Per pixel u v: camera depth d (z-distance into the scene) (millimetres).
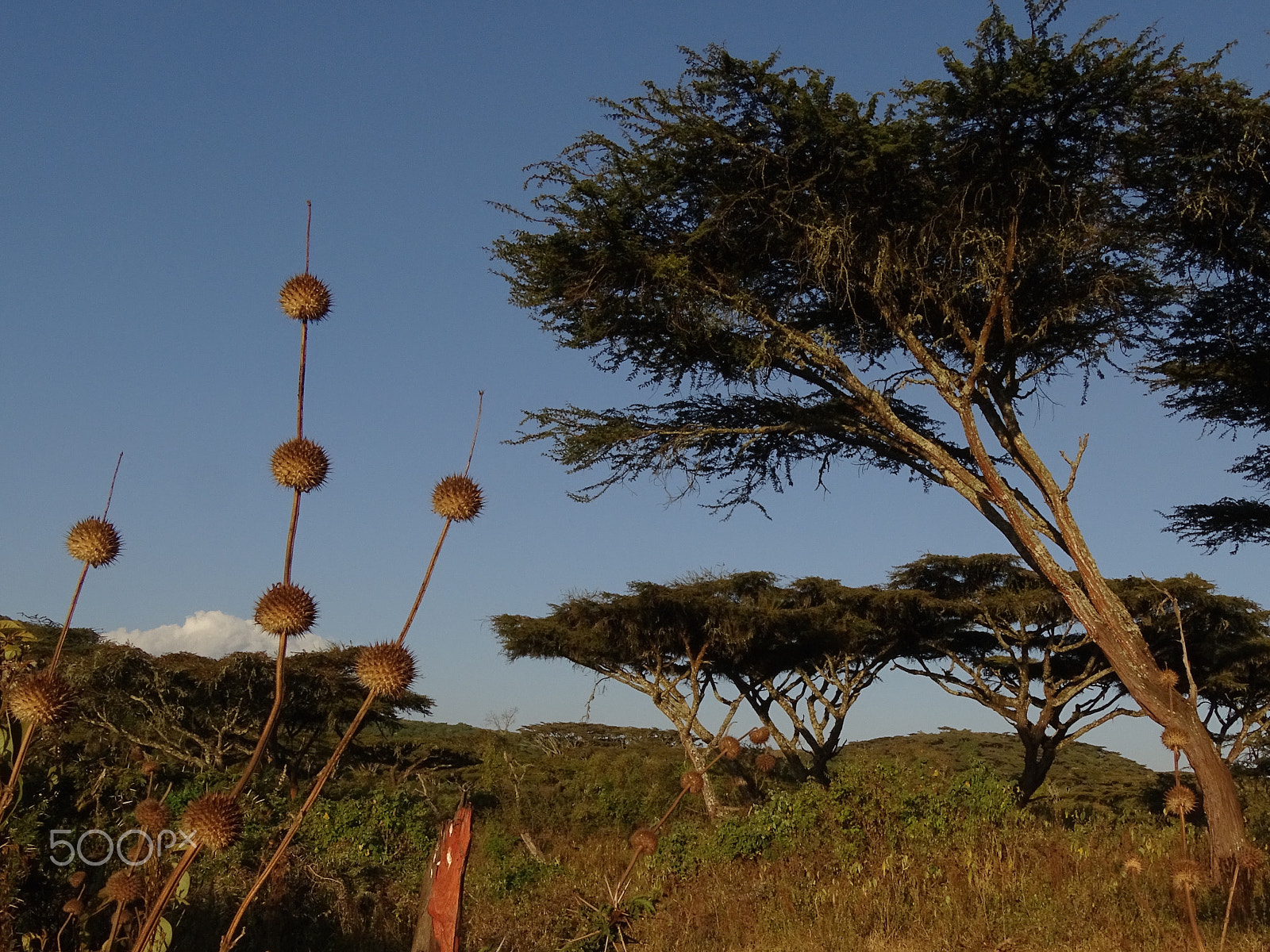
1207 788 11016
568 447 14031
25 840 4117
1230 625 21422
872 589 22844
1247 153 11594
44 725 2672
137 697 19688
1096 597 12164
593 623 22562
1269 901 8812
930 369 12914
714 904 10383
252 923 6992
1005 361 13516
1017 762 31172
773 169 12023
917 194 12023
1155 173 12125
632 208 12367
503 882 11141
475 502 2480
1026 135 11500
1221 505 16188
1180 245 13164
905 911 9836
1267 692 22719
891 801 12211
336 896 8430
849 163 11672
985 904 9602
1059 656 23391
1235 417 15375
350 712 22906
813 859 11555
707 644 22312
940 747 32219
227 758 21344
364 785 17906
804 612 21672
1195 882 4934
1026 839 11406
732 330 13148
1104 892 9641
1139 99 11281
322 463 2381
